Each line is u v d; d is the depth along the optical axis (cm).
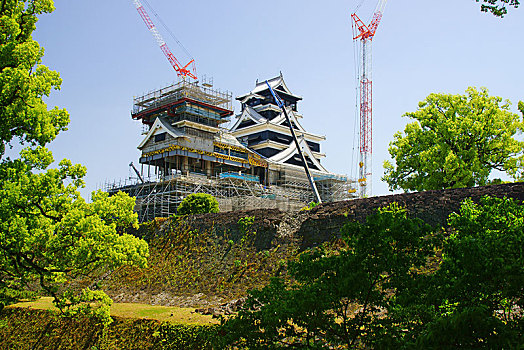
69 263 2059
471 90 4406
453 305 1106
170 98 6825
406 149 4497
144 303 3231
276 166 7931
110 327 2553
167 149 6581
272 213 3559
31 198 1970
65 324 2758
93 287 3744
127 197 2247
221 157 7100
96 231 1989
